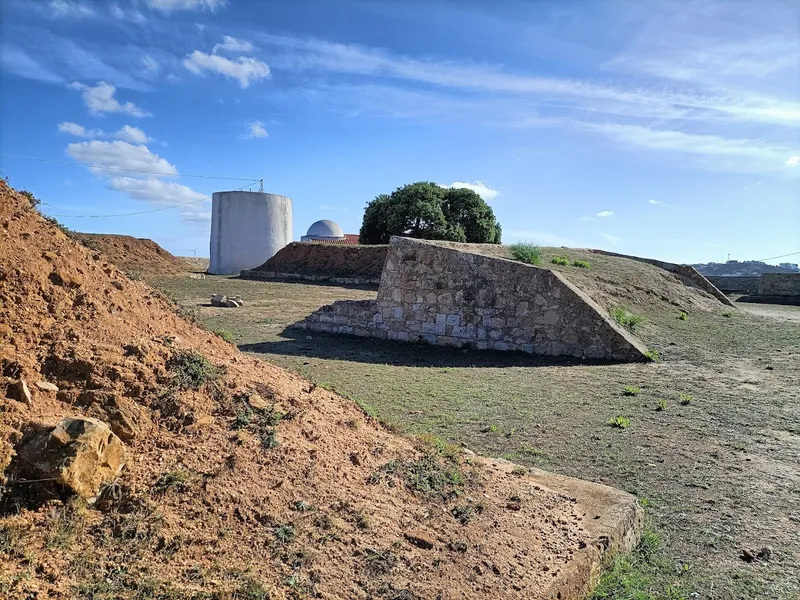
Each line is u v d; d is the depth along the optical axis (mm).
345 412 4711
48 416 3086
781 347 13109
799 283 30156
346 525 3303
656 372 10898
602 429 7340
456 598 3025
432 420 7594
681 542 4570
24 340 3502
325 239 53094
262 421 3852
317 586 2828
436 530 3551
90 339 3773
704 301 18984
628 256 22453
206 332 5066
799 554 4398
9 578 2348
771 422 7727
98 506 2902
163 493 3055
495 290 13445
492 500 4164
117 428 3279
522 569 3416
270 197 38094
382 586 2957
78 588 2424
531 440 6859
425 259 14141
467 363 11977
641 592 3754
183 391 3779
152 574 2605
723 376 10547
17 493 2746
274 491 3342
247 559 2857
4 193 4406
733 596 3859
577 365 11742
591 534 4004
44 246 4223
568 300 12711
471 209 35875
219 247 37531
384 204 36812
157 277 29531
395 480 3898
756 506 5223
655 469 6035
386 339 14438
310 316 15352
